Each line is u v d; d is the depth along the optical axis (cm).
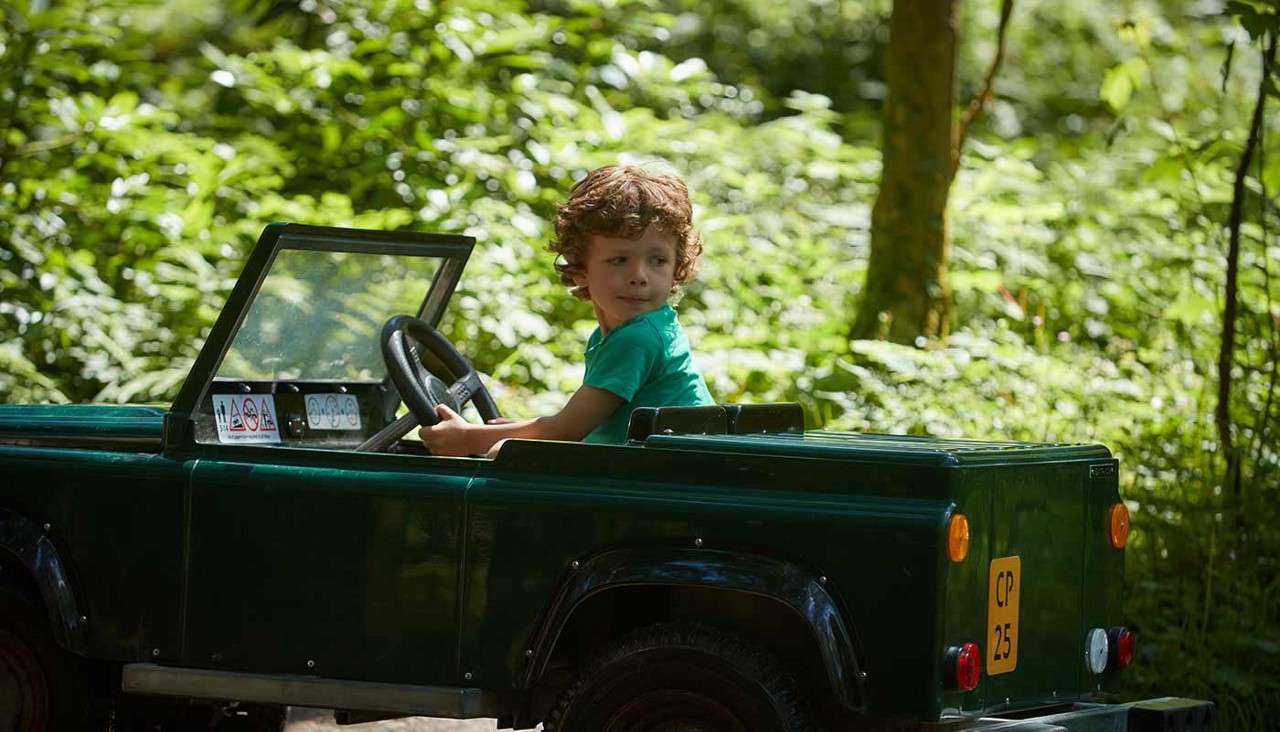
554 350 1024
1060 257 1223
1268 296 845
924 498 418
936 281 1029
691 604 464
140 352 989
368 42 1180
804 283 1212
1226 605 739
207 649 484
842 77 2144
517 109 1205
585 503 443
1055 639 470
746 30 2153
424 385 541
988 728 420
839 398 911
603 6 1355
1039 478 459
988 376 936
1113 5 2134
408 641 461
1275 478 801
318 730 662
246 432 527
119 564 494
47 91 1121
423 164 1135
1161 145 1394
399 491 462
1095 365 970
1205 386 917
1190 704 475
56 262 990
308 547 473
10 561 523
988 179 1278
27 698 516
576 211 512
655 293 512
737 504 429
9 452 506
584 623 476
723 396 956
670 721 433
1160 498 797
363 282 561
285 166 1142
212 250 1044
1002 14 1035
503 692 457
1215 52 1798
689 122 1387
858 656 415
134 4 1305
